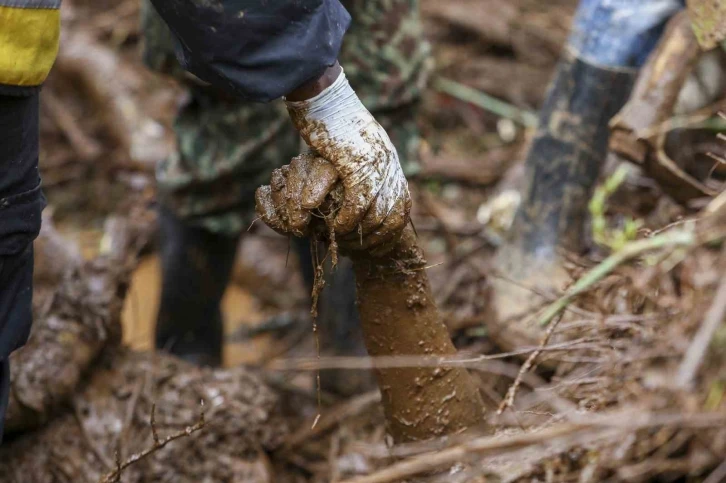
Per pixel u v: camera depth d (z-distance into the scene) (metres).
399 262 2.45
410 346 2.53
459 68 6.37
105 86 5.97
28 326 2.53
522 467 2.33
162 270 3.84
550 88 3.55
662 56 2.99
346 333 3.73
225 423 3.21
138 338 4.44
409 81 3.46
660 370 2.24
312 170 2.25
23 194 2.35
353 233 2.29
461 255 4.32
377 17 3.32
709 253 2.47
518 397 3.04
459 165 5.37
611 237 3.40
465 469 2.40
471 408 2.58
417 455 2.55
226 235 3.71
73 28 6.49
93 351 3.27
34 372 3.11
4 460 3.13
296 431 3.55
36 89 2.28
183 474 3.10
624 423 1.99
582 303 2.89
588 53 3.37
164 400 3.24
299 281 5.00
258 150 3.49
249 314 4.90
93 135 6.02
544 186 3.49
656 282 2.54
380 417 3.55
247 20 2.10
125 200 5.55
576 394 2.51
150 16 3.41
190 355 3.95
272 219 2.33
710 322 2.04
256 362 4.44
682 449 2.22
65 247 4.09
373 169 2.23
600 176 3.70
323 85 2.25
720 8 2.72
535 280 3.39
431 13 6.82
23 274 2.48
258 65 2.15
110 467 3.07
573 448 2.25
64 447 3.13
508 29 6.66
